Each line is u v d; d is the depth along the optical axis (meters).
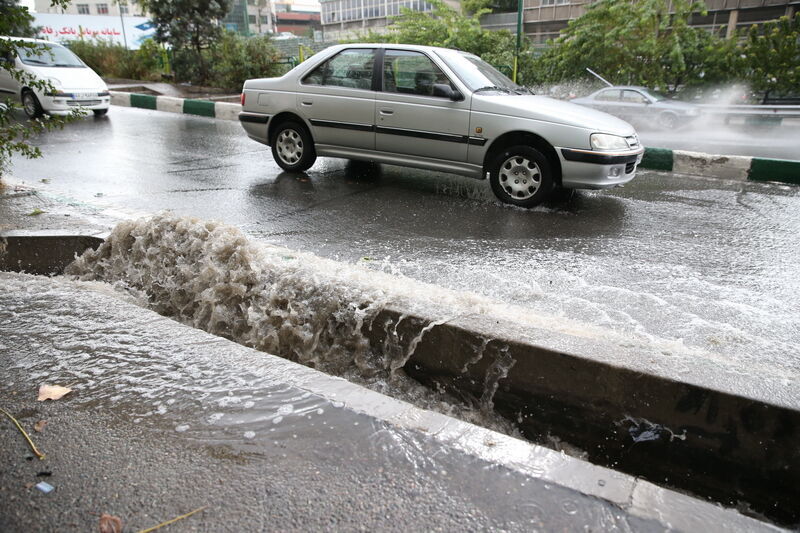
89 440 2.06
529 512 1.75
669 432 2.45
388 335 3.06
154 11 19.12
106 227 4.58
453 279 4.32
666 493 1.82
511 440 2.07
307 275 3.41
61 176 7.45
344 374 3.14
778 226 5.88
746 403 2.27
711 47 17.02
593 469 1.93
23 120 12.25
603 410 2.57
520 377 2.73
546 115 6.20
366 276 3.74
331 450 2.01
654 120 15.29
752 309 3.88
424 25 19.80
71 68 13.35
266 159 9.00
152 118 13.52
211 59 19.61
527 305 3.81
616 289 4.17
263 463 1.95
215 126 12.45
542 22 39.09
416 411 2.23
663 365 2.50
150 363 2.56
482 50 18.83
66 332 2.84
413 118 6.81
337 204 6.51
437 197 6.92
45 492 1.82
